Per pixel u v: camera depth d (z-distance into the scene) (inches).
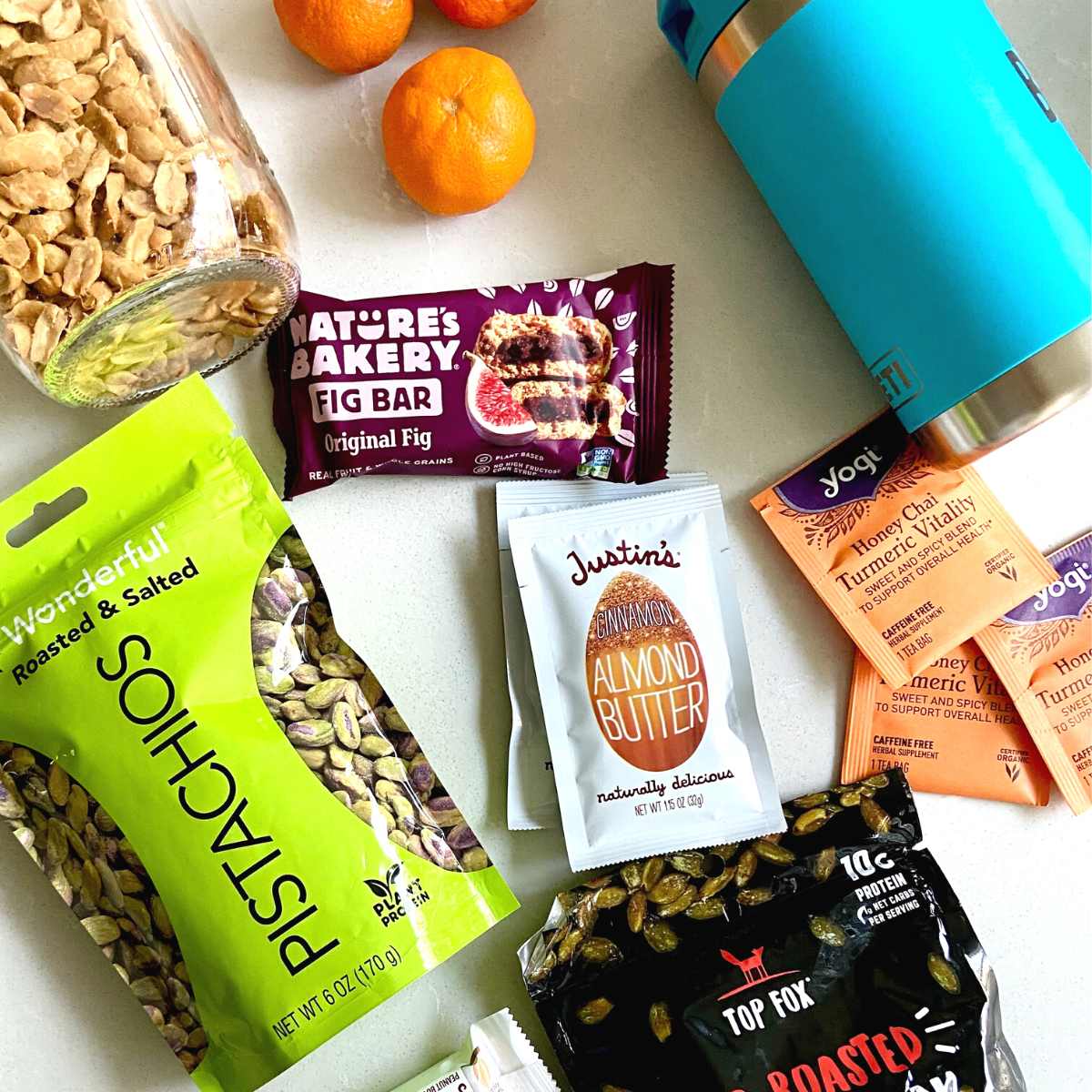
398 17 17.8
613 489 19.1
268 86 18.9
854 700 19.2
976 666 19.2
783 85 16.7
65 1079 18.6
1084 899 19.2
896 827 18.6
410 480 19.1
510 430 18.3
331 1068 18.7
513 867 19.1
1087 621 19.1
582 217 19.1
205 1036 17.4
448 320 18.2
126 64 16.0
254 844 17.0
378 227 18.9
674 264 19.1
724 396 19.2
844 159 16.7
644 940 18.3
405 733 18.1
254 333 18.0
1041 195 16.6
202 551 17.4
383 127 18.0
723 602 18.8
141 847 17.0
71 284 15.9
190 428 17.6
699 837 18.5
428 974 18.9
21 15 15.5
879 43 16.2
